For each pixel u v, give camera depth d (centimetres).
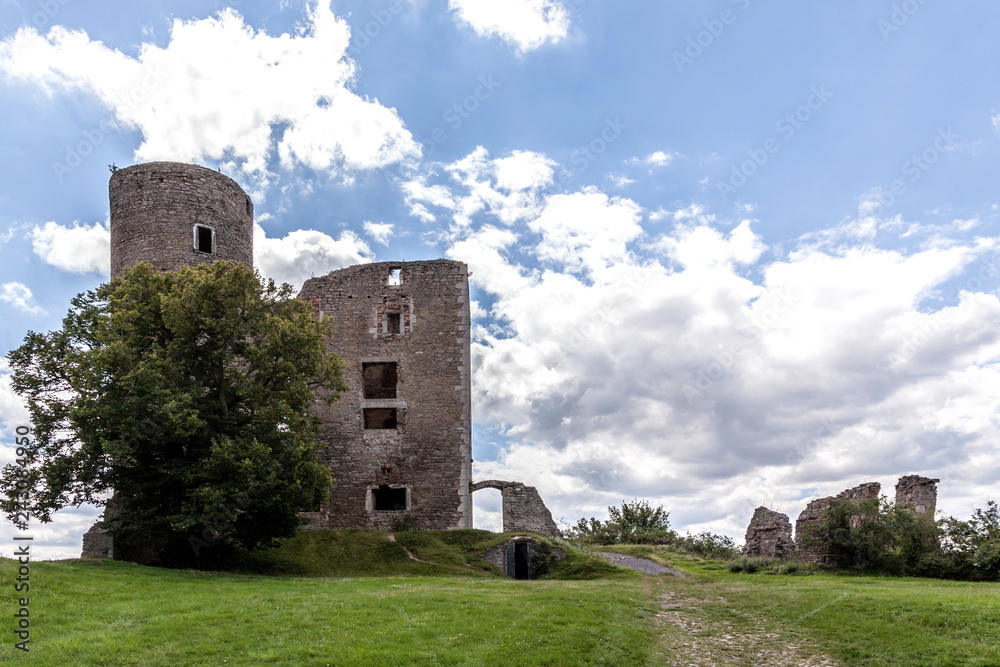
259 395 2250
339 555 2722
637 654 1345
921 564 2270
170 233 2973
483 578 2545
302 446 2191
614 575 2538
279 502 2189
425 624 1430
